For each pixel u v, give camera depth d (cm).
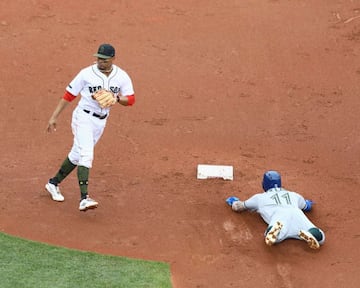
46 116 4562
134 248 3397
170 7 5841
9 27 5503
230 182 3959
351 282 3228
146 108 4684
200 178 3991
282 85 4969
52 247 3366
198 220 3622
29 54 5197
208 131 4484
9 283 3102
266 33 5525
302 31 5559
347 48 5381
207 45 5381
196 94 4853
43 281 3130
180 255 3366
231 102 4781
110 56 3412
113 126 4481
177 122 4559
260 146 4353
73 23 5584
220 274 3256
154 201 3772
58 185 3825
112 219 3609
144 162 4141
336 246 3462
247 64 5181
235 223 3606
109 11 5756
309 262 3350
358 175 4088
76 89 3494
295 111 4706
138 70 5075
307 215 3694
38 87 4856
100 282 3144
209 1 5938
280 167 4138
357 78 5062
